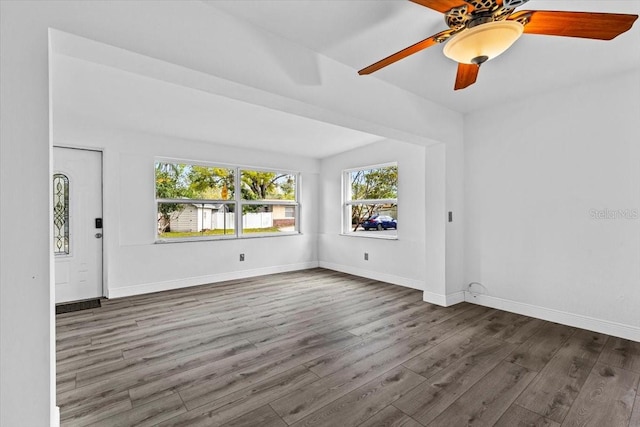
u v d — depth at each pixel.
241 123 3.73
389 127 2.91
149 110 3.26
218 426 1.60
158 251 4.20
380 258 4.82
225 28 1.90
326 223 5.81
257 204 5.27
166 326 2.95
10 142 1.27
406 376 2.07
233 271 4.89
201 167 4.70
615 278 2.67
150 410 1.72
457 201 3.65
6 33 1.27
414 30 2.08
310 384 1.98
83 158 3.79
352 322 3.06
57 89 2.71
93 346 2.52
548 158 3.03
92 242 3.85
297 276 5.13
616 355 2.33
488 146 3.48
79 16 1.45
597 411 1.71
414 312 3.34
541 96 3.08
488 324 2.98
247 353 2.41
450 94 3.13
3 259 1.26
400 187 4.52
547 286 3.06
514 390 1.91
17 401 1.29
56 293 3.64
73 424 1.61
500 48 1.63
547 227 3.05
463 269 3.73
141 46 1.62
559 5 1.81
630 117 2.57
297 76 2.26
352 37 2.17
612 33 1.54
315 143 4.77
